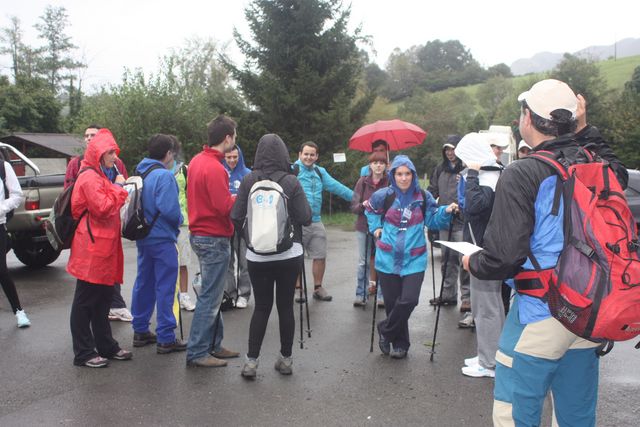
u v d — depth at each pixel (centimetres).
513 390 248
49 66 5109
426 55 11281
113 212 437
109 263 446
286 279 424
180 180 636
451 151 645
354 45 1834
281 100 1775
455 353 498
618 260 221
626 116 2344
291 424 358
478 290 436
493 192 436
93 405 385
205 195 436
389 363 471
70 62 5203
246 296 659
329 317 614
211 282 450
